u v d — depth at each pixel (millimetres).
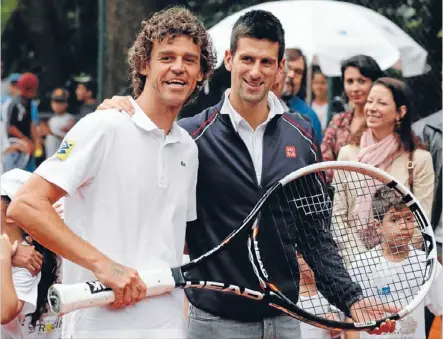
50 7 10641
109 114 3037
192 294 3535
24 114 7605
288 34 6223
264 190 3473
